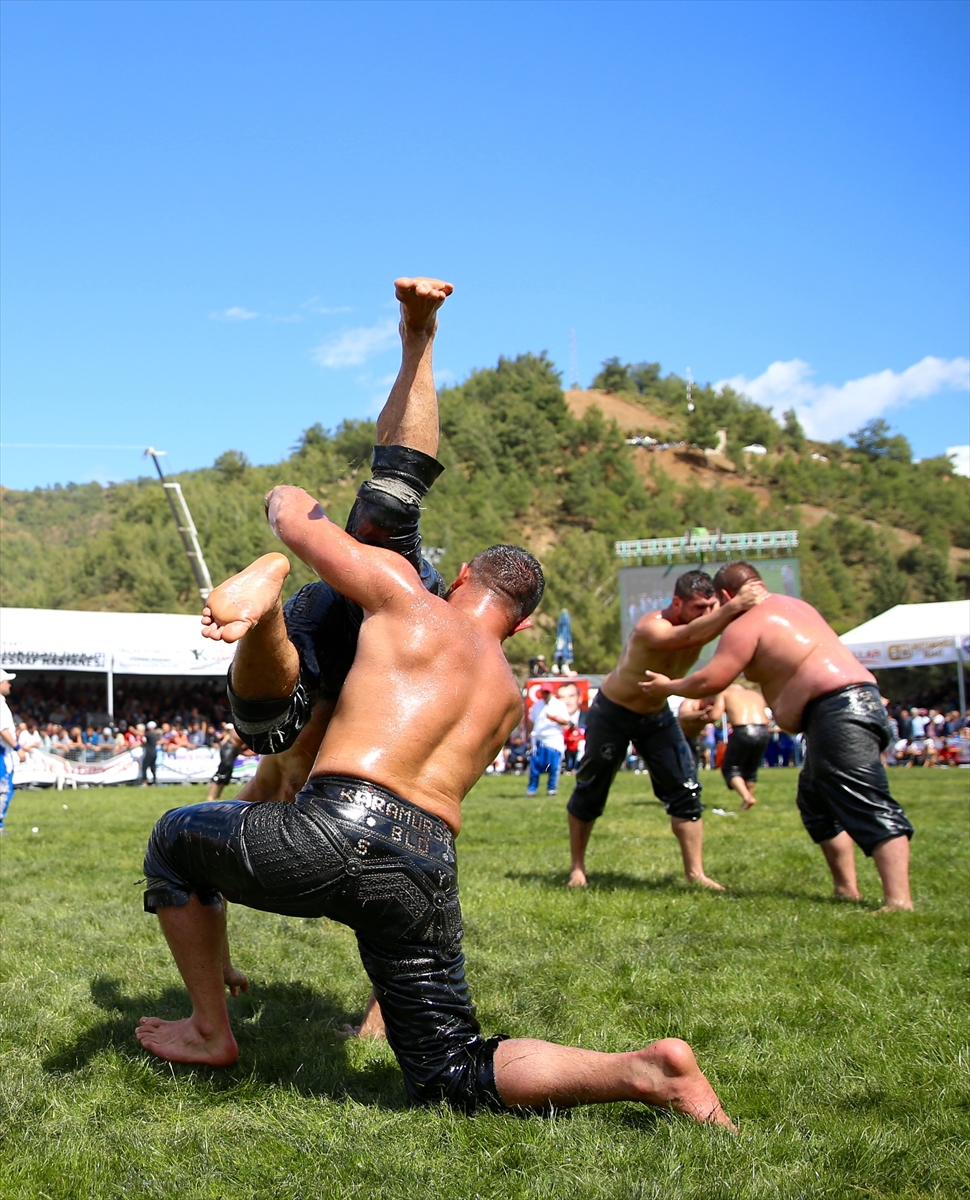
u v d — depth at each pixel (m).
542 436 156.12
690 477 167.88
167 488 29.66
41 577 119.38
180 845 3.03
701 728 9.69
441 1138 2.85
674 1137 2.77
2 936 5.75
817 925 5.88
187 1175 2.70
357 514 3.19
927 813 12.95
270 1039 3.84
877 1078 3.41
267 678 2.99
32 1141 2.90
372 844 2.84
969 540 161.50
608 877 7.86
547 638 71.31
